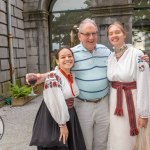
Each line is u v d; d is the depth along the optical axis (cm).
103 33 1349
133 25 1414
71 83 360
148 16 1403
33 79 348
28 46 1453
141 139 361
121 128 361
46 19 1463
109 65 365
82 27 363
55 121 351
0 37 1131
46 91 343
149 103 344
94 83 368
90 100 376
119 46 357
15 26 1304
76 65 371
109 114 385
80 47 376
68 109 359
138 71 344
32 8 1422
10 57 1217
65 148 348
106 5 1331
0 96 1066
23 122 785
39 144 346
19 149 573
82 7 1496
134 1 1404
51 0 1494
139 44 1427
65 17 1512
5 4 1196
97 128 390
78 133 365
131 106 353
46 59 1454
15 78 1263
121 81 357
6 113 912
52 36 1528
